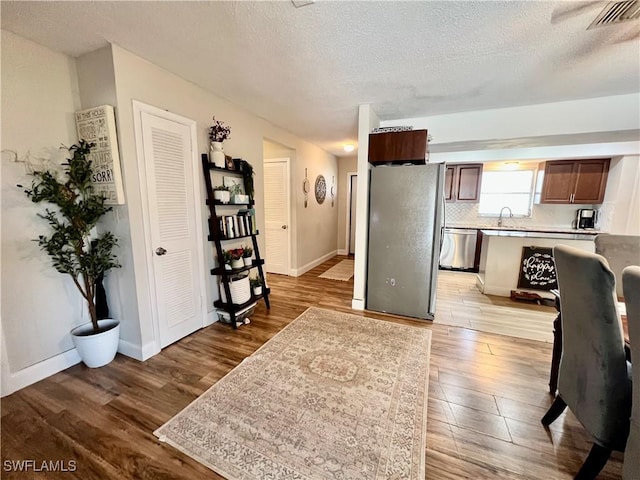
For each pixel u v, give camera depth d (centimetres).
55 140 196
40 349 195
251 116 329
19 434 149
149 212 218
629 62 204
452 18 157
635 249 206
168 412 164
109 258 209
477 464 133
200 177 263
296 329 273
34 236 189
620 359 107
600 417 112
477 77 232
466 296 381
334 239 653
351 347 239
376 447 141
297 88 257
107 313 230
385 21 159
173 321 245
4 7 147
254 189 342
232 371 204
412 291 306
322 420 158
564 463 134
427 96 274
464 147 389
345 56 199
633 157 414
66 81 200
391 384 190
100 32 172
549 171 477
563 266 131
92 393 181
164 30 170
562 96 273
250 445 141
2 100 171
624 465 103
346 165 645
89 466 130
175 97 232
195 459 134
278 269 489
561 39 176
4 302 177
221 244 293
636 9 145
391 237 309
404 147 297
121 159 197
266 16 156
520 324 290
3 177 174
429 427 155
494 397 179
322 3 145
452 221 571
